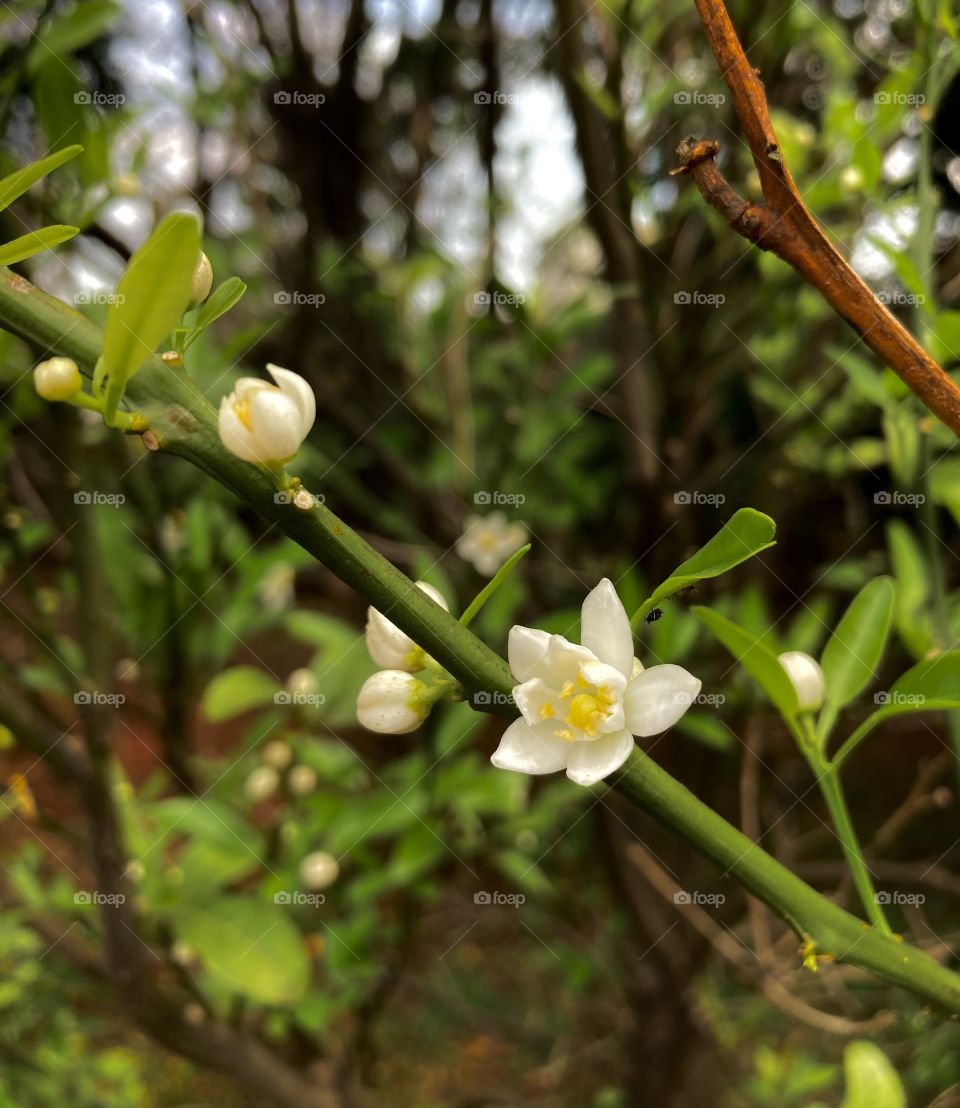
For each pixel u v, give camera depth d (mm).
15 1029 356
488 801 304
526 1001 546
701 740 385
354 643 330
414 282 402
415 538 439
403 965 335
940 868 428
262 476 100
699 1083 420
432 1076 530
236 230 413
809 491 389
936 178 357
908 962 111
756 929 290
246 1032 294
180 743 339
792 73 353
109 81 360
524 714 105
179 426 100
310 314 366
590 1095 484
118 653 365
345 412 406
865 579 371
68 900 279
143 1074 463
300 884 314
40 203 230
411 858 297
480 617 404
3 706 232
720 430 475
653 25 322
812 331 370
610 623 112
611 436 483
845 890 279
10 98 219
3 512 257
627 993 399
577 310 386
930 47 188
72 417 251
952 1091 201
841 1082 387
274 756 332
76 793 260
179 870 249
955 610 202
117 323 93
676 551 351
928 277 181
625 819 365
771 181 97
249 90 380
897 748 485
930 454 190
